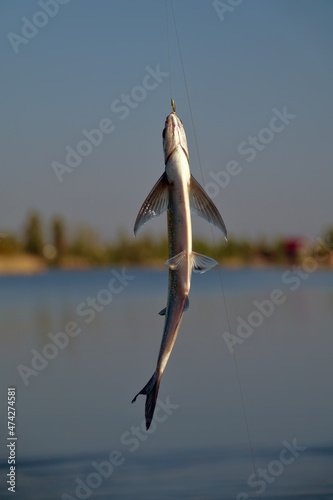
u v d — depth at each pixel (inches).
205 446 423.5
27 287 1592.0
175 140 190.9
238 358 669.9
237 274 1968.5
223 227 186.4
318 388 541.6
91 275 2065.7
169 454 410.9
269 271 1947.6
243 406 499.8
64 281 1813.5
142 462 397.4
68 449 418.0
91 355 692.7
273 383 565.9
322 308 1046.4
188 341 771.4
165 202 189.3
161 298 1272.1
